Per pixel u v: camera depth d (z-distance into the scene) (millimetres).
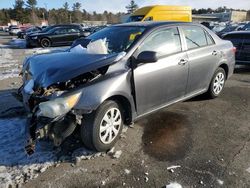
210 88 5402
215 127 4336
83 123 3332
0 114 4754
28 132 3176
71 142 3732
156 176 3080
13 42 24828
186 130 4215
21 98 3920
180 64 4344
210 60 5082
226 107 5223
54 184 2943
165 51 4180
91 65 3342
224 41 5652
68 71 3248
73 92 3170
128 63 3656
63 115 3088
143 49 3869
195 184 2941
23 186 2904
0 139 3842
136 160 3385
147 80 3824
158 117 4680
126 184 2951
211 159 3416
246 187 2896
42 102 3096
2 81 7551
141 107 3877
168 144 3779
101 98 3260
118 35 4238
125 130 4152
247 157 3467
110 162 3340
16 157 3404
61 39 18953
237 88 6633
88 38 4652
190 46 4676
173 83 4305
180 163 3328
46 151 3541
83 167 3238
